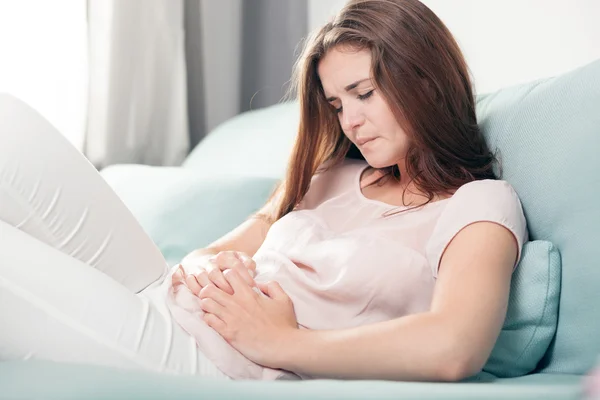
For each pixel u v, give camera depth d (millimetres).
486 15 1922
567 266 1026
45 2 2367
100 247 1075
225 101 2736
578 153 1051
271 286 1105
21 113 1020
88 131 2459
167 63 2576
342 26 1211
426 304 1095
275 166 1979
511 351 1062
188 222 1819
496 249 1005
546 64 1746
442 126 1202
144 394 618
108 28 2453
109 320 932
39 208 1013
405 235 1146
